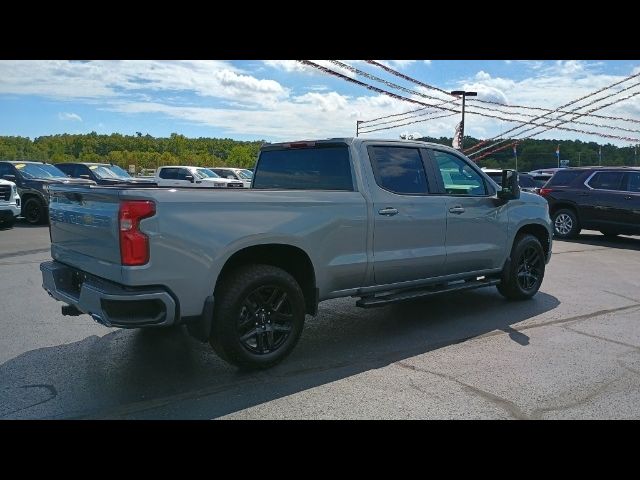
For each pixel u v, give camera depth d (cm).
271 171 581
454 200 580
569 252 1139
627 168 1272
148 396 391
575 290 759
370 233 502
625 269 930
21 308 635
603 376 432
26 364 454
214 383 416
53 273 456
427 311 642
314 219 460
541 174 2048
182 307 390
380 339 531
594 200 1287
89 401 382
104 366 451
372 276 511
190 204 391
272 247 446
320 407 373
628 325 583
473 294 738
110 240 386
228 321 413
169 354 481
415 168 557
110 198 385
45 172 1688
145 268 373
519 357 478
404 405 376
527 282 692
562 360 470
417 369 447
